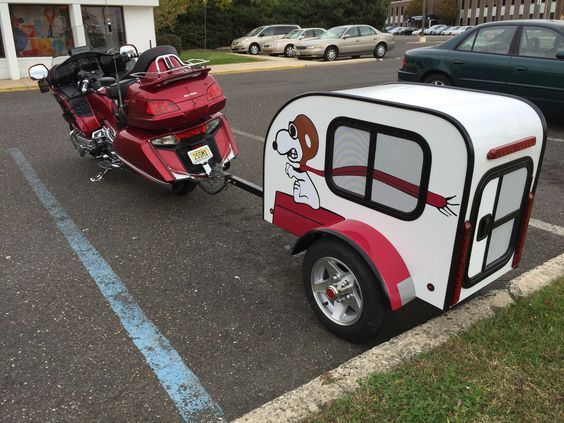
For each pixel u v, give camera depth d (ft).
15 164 21.21
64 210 16.46
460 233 8.20
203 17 99.86
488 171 8.09
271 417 7.73
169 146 15.19
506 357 8.73
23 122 29.30
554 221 15.02
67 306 11.12
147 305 11.16
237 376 8.96
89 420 8.01
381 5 108.58
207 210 16.44
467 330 9.52
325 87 42.06
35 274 12.48
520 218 9.65
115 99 16.30
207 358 9.43
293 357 9.45
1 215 16.05
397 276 8.94
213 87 15.56
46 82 19.86
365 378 8.41
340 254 9.36
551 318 9.72
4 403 8.35
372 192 9.41
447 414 7.63
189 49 99.19
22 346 9.77
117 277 12.34
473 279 8.91
